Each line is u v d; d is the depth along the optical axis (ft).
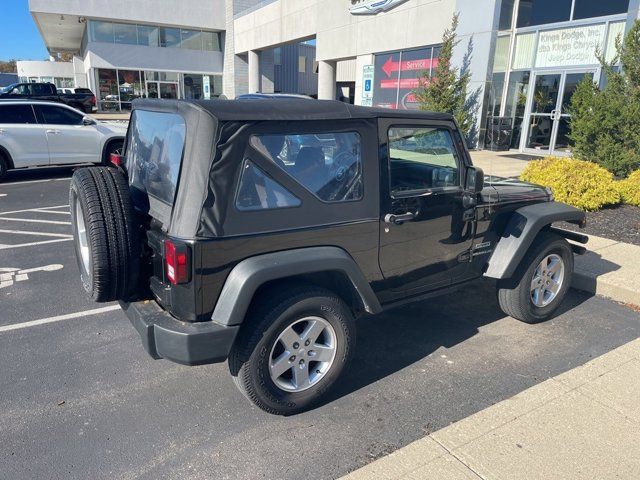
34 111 37.50
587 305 16.40
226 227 9.18
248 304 9.26
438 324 14.89
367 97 67.77
